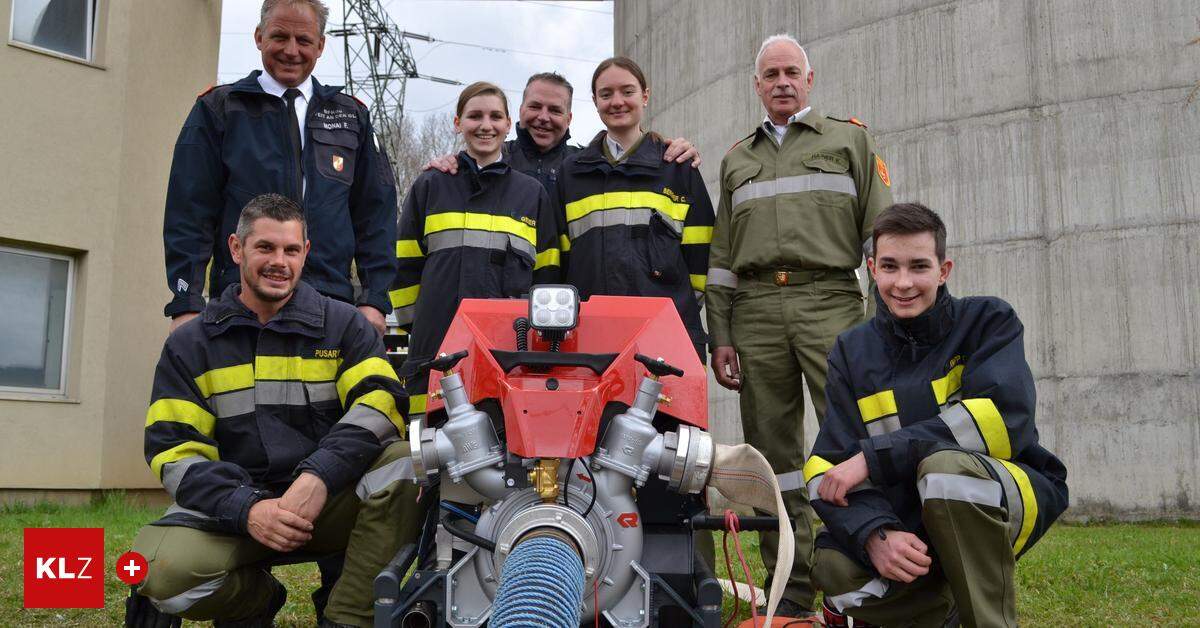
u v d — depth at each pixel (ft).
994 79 33.78
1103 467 31.65
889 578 8.46
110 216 29.01
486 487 7.66
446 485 7.98
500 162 13.48
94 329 28.37
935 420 8.45
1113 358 31.73
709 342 13.52
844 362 9.46
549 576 6.39
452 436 7.71
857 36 36.65
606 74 13.42
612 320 8.95
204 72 33.01
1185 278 31.04
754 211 13.03
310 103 12.42
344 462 9.07
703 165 42.68
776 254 12.72
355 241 12.80
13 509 25.35
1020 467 8.34
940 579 8.70
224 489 8.86
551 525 7.16
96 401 28.22
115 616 11.22
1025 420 8.40
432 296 13.10
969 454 8.17
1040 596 13.26
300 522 8.68
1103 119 32.19
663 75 46.42
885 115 35.86
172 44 31.58
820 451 9.20
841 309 12.75
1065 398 32.30
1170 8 31.50
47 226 27.66
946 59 34.68
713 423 39.99
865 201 12.91
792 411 12.88
